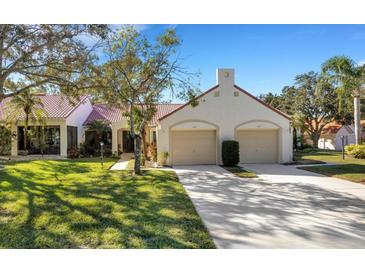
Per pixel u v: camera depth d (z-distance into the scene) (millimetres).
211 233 6289
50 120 23891
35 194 9719
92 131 27344
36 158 22656
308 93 42875
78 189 10688
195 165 19641
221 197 9797
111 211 7766
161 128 19672
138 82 15531
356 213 7809
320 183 12398
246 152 20562
